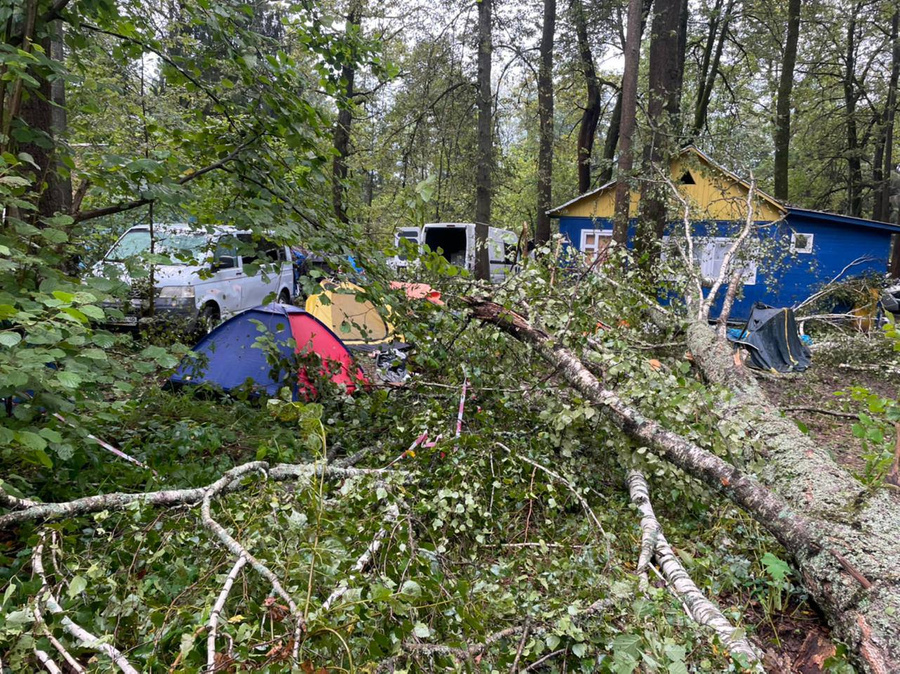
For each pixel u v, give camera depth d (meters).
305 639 1.55
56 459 2.84
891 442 3.29
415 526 2.76
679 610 2.25
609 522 3.09
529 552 2.76
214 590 1.94
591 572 2.42
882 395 7.32
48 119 3.58
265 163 3.98
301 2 3.76
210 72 3.87
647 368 3.82
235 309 8.88
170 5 3.87
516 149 23.28
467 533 2.78
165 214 5.04
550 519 3.13
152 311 5.55
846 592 2.38
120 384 2.73
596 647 2.04
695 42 20.89
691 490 3.42
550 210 16.39
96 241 4.34
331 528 1.97
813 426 5.88
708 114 21.86
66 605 1.83
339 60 3.99
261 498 2.43
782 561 2.81
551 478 3.28
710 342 5.01
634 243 10.68
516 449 3.56
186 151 3.96
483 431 3.64
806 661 2.51
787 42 17.72
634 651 1.81
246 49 3.47
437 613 1.99
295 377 4.42
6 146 3.03
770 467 3.30
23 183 2.46
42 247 2.91
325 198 4.35
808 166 27.98
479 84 13.64
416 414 4.16
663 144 10.24
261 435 3.93
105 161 3.06
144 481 3.11
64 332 2.43
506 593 2.19
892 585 2.30
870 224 13.97
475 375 4.32
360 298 4.06
